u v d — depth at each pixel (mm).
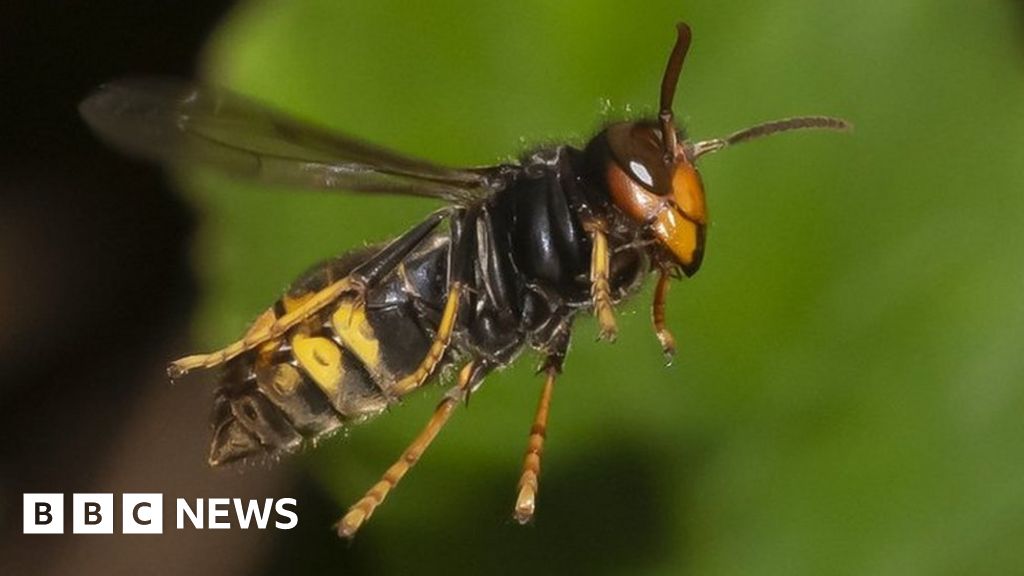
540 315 172
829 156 197
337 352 172
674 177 169
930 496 195
